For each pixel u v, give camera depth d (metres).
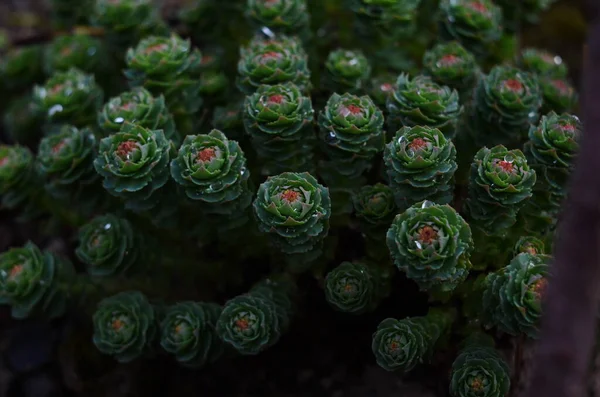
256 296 0.41
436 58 0.44
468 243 0.38
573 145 0.39
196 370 0.48
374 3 0.45
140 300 0.43
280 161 0.42
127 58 0.44
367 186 0.41
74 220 0.48
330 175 0.42
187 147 0.40
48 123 0.48
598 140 0.28
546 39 0.58
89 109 0.46
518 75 0.43
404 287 0.44
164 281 0.46
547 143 0.40
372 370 0.46
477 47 0.46
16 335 0.51
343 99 0.41
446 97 0.42
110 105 0.42
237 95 0.47
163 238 0.46
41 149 0.44
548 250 0.42
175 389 0.48
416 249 0.37
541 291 0.37
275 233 0.39
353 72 0.44
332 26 0.52
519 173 0.39
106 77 0.51
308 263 0.42
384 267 0.42
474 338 0.41
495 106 0.42
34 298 0.43
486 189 0.39
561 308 0.29
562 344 0.29
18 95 0.56
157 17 0.51
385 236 0.41
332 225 0.43
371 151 0.41
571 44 0.57
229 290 0.47
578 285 0.29
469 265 0.39
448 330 0.42
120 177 0.40
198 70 0.47
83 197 0.44
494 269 0.42
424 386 0.44
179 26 0.57
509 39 0.49
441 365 0.44
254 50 0.44
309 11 0.49
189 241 0.46
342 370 0.46
